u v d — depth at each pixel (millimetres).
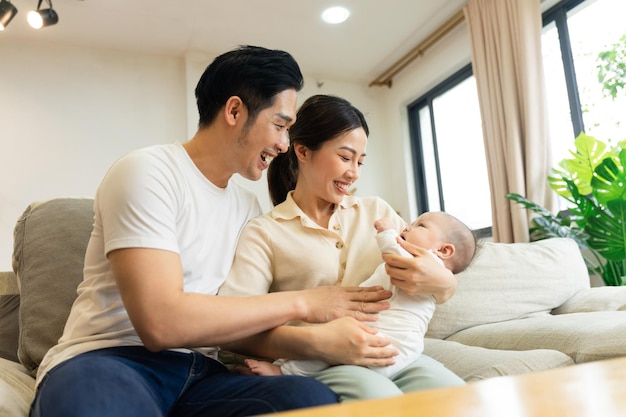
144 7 3424
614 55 2947
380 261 1252
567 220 2547
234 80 1069
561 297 1845
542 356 1195
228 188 1208
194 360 993
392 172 4828
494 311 1738
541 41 3059
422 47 4133
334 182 1221
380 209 1364
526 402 469
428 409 449
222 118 1085
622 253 2408
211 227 1091
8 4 2883
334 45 4117
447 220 1279
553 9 3264
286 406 791
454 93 4230
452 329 1721
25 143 3643
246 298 942
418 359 1085
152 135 3986
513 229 3062
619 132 2906
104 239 907
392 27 3887
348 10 3609
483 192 3924
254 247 1180
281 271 1192
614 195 2338
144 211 890
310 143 1226
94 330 933
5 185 3549
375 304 1082
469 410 444
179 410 930
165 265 867
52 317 1239
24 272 1303
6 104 3641
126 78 4000
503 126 3209
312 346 966
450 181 4305
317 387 828
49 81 3777
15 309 1467
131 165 941
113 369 792
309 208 1280
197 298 869
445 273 1085
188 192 1031
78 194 3707
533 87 3021
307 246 1196
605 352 1168
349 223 1301
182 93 4137
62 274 1294
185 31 3779
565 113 3225
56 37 3758
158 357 932
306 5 3512
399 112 4691
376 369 993
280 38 3955
